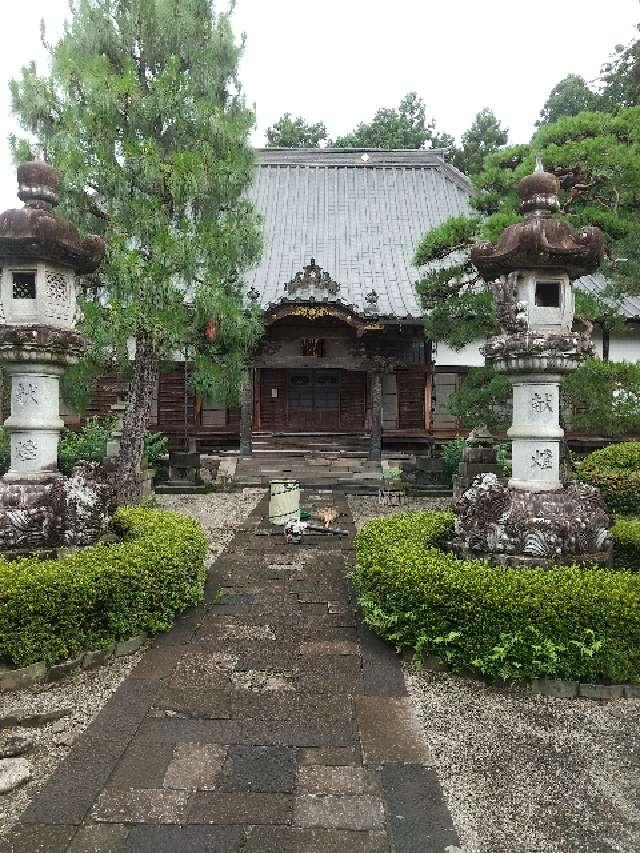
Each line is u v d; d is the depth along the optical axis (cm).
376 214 2419
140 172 901
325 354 1938
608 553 610
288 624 611
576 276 661
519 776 367
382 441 1945
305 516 1114
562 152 940
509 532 599
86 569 534
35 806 336
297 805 338
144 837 313
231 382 1110
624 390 1016
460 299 1155
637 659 466
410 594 528
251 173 1063
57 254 640
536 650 469
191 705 448
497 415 1241
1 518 613
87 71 914
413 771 371
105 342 894
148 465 1417
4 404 1260
